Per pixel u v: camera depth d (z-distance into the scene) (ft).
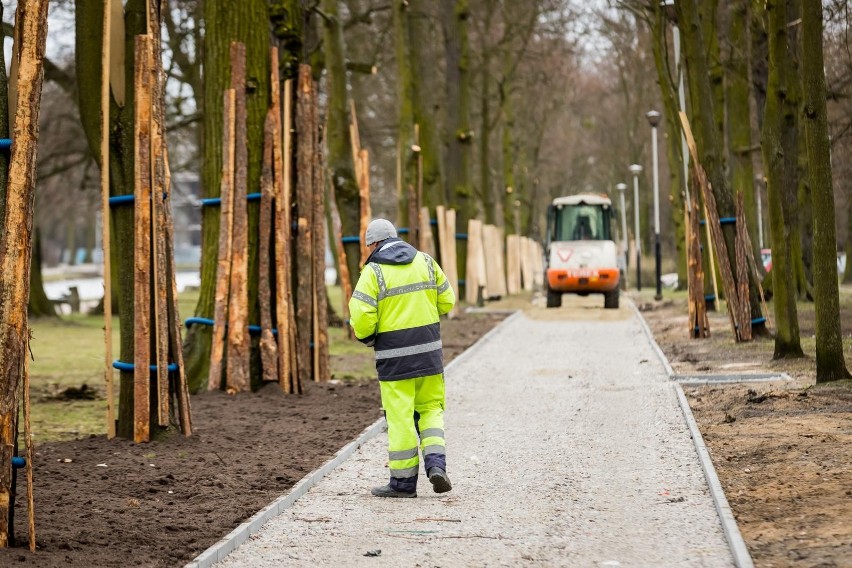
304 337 62.23
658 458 39.78
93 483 35.78
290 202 61.93
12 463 27.58
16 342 27.32
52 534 28.68
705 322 88.07
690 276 88.69
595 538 28.86
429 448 34.60
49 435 49.34
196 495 34.12
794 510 30.35
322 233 63.82
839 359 53.67
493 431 46.96
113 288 150.20
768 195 66.08
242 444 43.55
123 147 45.39
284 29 61.26
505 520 31.09
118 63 45.29
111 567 25.80
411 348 34.73
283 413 51.70
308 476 36.65
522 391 60.29
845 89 89.56
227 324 58.29
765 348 76.23
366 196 95.81
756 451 39.11
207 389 58.23
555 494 34.35
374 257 35.35
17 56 29.78
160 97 44.80
